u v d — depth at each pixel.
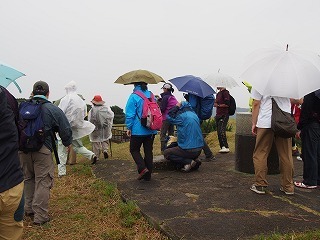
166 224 3.78
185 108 6.46
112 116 8.13
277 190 5.02
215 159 7.60
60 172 6.71
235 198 4.69
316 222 3.81
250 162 6.08
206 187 5.28
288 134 4.46
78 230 4.06
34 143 4.08
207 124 12.59
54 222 4.32
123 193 5.07
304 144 5.10
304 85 4.28
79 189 5.73
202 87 6.79
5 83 3.74
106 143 8.34
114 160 7.94
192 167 6.39
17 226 2.68
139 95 5.55
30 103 4.22
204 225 3.74
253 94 4.74
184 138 6.31
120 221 4.19
